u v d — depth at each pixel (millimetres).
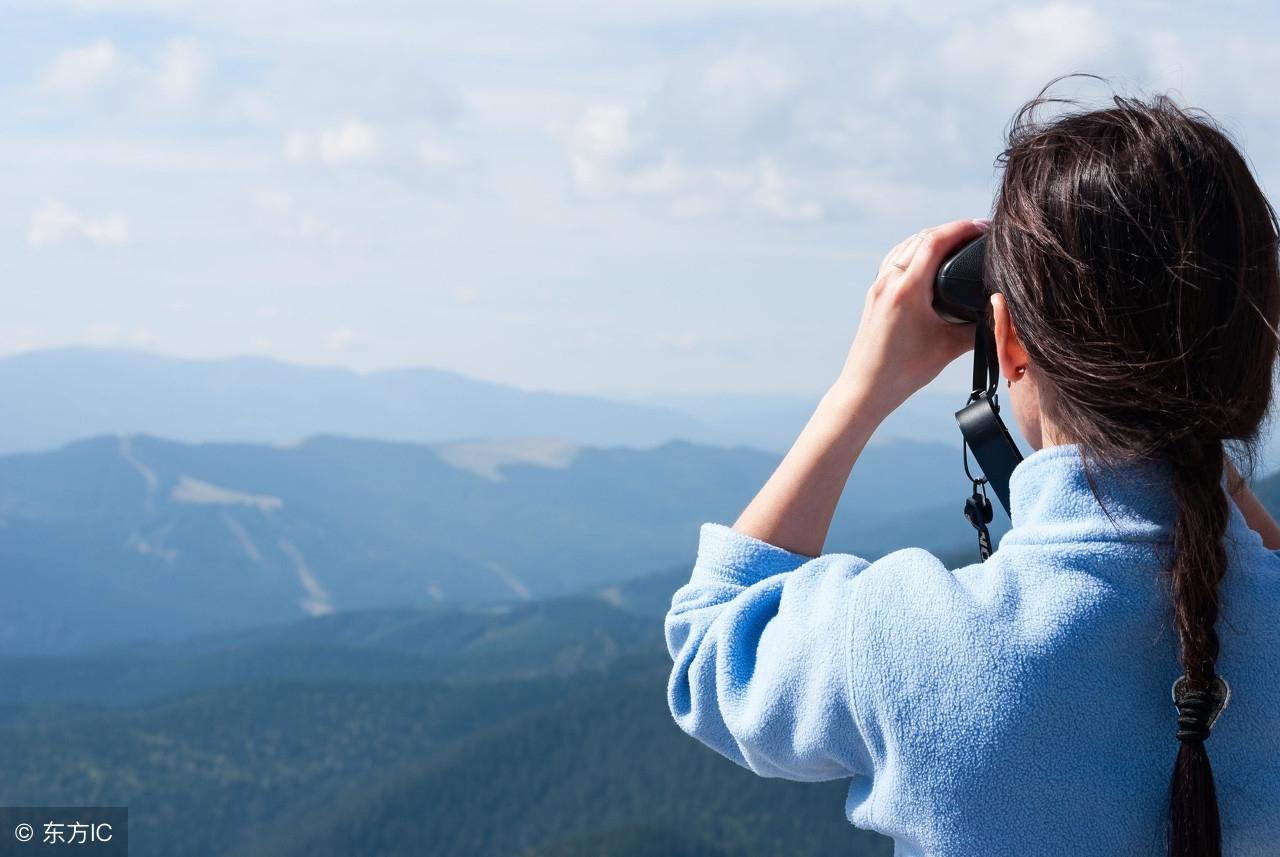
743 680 1381
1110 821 1209
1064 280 1199
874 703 1254
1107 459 1232
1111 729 1211
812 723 1307
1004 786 1210
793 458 1513
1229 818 1228
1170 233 1169
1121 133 1238
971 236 1463
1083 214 1200
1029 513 1306
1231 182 1211
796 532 1485
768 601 1414
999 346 1331
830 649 1295
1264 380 1216
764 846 99688
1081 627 1218
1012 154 1322
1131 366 1167
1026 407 1369
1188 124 1234
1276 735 1222
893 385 1472
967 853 1228
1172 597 1214
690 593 1507
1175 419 1177
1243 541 1278
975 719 1212
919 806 1241
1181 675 1214
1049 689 1207
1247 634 1232
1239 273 1188
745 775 112625
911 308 1454
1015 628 1229
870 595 1300
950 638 1240
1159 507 1240
